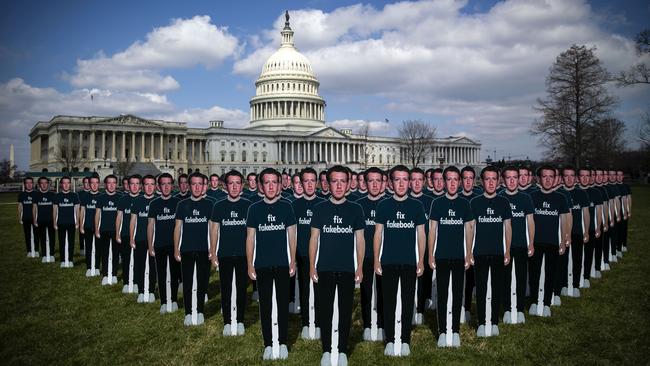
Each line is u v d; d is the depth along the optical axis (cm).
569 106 6169
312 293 1056
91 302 1376
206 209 1171
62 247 1933
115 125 12381
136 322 1177
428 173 1392
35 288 1552
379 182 1053
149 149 13488
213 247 1077
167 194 1264
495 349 962
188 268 1152
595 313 1199
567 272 1381
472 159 19550
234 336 1067
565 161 6456
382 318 1055
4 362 923
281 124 15512
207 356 945
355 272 893
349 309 889
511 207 1138
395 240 924
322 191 1439
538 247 1199
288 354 950
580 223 1406
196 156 14738
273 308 929
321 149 15425
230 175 1077
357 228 894
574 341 1002
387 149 17712
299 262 1088
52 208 2059
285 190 1666
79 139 12112
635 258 1952
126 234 1498
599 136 6325
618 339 1007
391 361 904
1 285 1593
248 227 940
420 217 929
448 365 880
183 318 1210
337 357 880
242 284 1080
